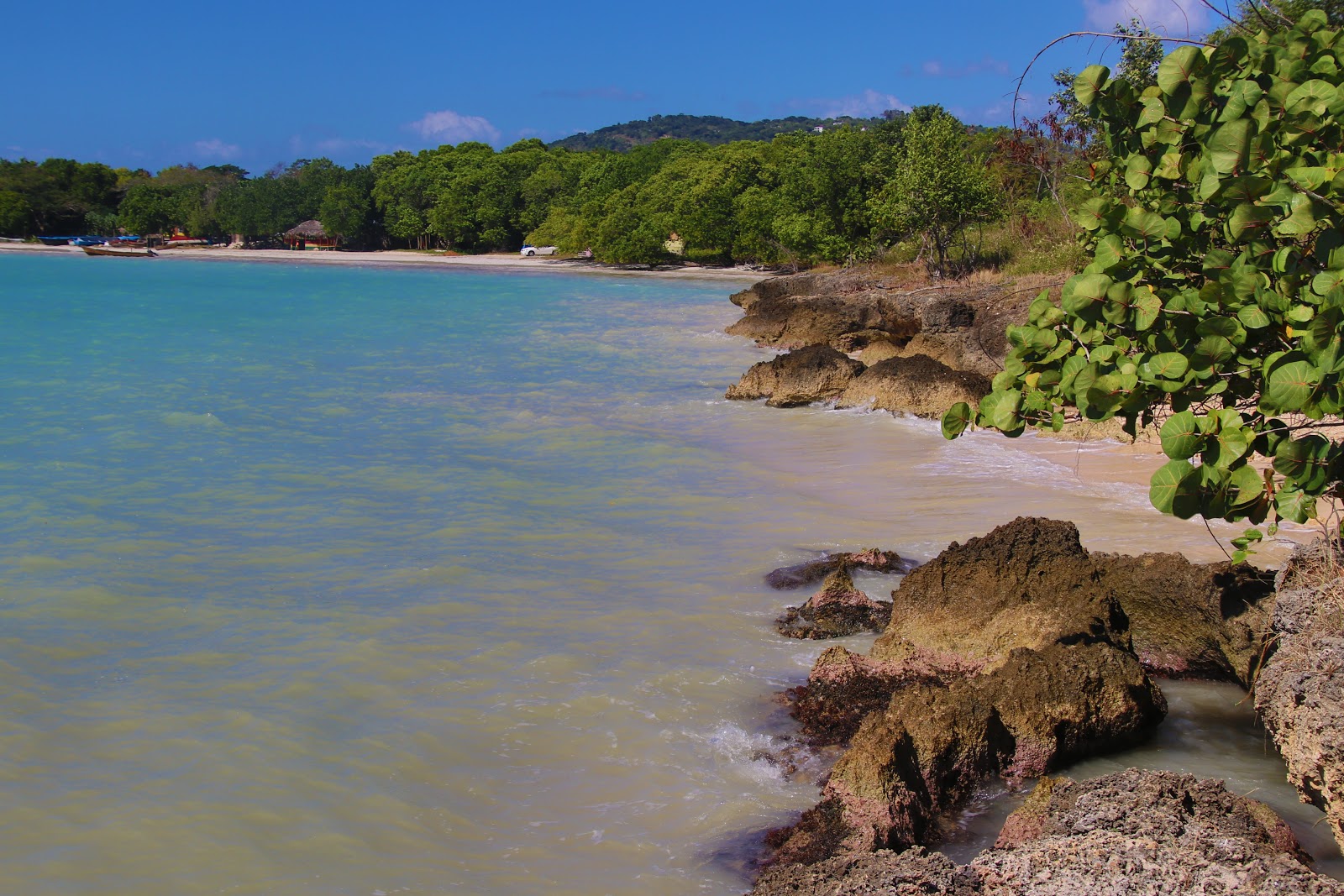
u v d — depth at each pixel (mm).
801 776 7559
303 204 125812
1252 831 5621
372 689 8992
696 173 87000
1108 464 15562
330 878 6523
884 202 44406
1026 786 7398
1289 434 6055
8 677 9195
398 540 13016
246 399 23516
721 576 11555
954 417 7012
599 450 18047
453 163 121375
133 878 6527
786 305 35750
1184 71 6508
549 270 88750
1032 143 31609
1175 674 9031
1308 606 6676
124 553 12539
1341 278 5305
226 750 8008
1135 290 6156
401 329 39750
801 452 17719
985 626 9086
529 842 6848
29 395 23922
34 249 119375
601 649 9734
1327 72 6637
